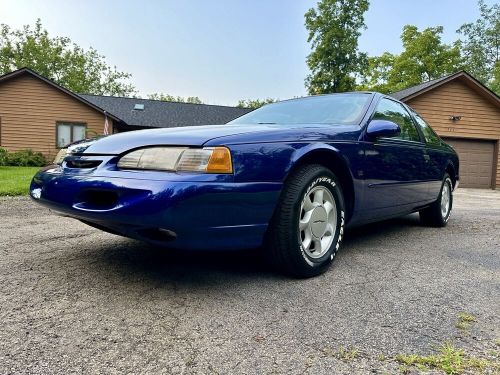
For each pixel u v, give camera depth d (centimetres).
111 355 148
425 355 153
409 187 354
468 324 183
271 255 238
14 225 396
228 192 200
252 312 191
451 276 258
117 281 231
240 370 140
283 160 227
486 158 1514
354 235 392
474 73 3834
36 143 1798
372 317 189
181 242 197
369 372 141
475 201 870
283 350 155
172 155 203
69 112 1833
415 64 3158
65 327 171
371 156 293
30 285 221
